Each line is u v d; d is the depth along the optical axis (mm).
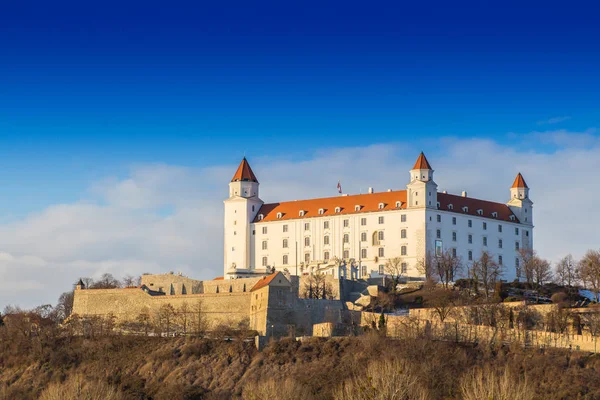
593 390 193750
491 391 168375
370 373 177000
